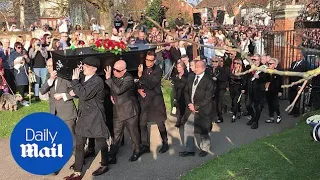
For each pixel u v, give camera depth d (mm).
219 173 5801
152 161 6668
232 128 8531
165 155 6922
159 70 6820
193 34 5906
